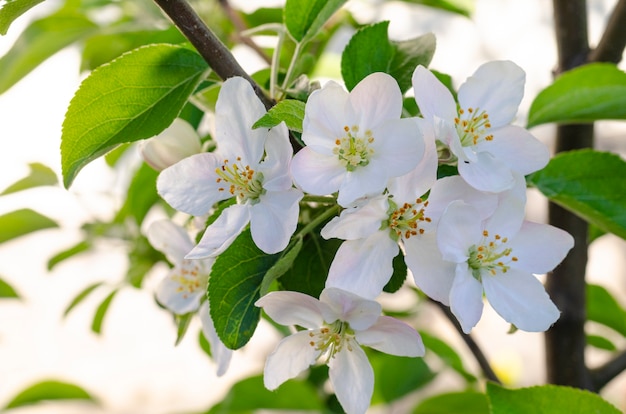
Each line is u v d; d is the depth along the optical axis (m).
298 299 0.36
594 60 0.49
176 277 0.44
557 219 0.49
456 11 0.60
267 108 0.39
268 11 0.56
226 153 0.38
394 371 0.57
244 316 0.37
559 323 0.49
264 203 0.37
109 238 0.57
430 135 0.36
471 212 0.36
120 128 0.40
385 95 0.36
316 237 0.39
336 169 0.36
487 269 0.37
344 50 0.41
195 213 0.38
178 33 0.52
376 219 0.36
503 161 0.38
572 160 0.45
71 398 0.62
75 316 1.13
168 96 0.40
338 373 0.38
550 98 0.46
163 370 1.09
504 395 0.39
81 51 0.61
